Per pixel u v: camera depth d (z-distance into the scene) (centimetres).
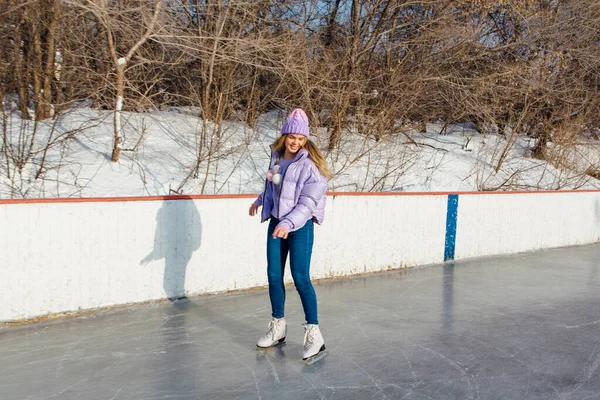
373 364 296
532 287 514
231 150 758
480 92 1154
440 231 627
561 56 1244
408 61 1101
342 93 917
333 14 1090
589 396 258
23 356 295
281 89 964
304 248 298
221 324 367
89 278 380
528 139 1316
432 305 436
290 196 292
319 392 256
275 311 317
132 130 763
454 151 1150
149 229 407
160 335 339
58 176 573
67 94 774
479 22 1180
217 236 445
